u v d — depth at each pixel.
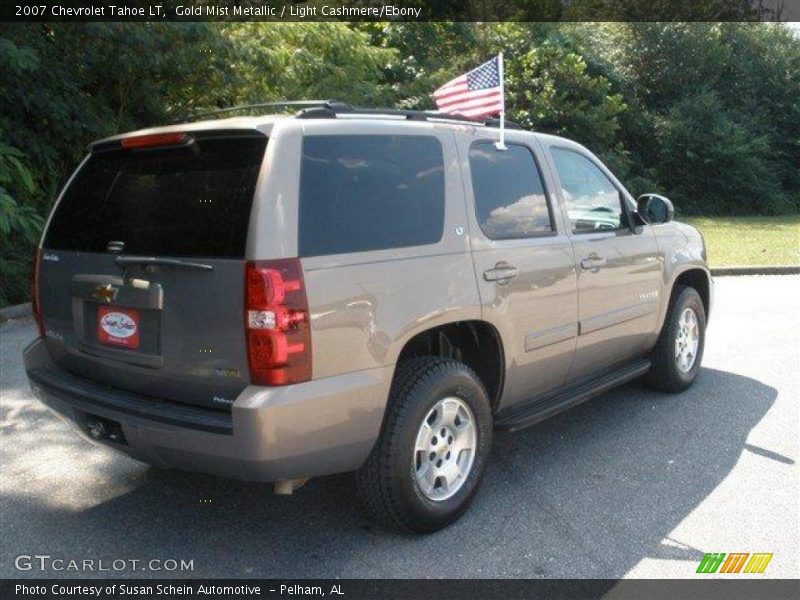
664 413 5.51
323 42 14.43
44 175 11.23
